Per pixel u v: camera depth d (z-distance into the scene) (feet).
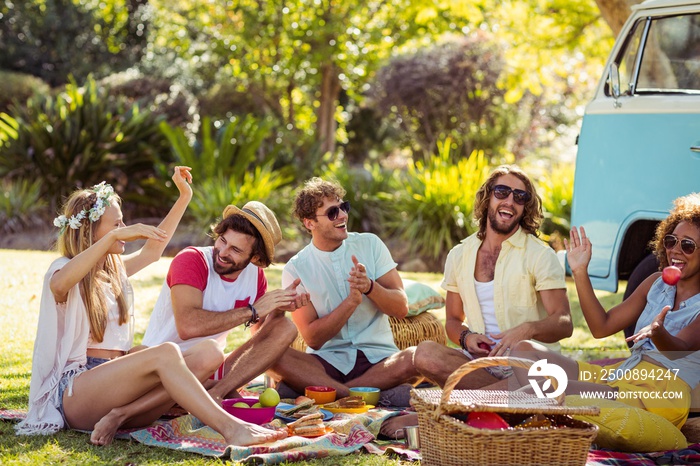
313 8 63.87
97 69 82.43
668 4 17.20
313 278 15.28
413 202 42.22
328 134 66.80
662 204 16.55
